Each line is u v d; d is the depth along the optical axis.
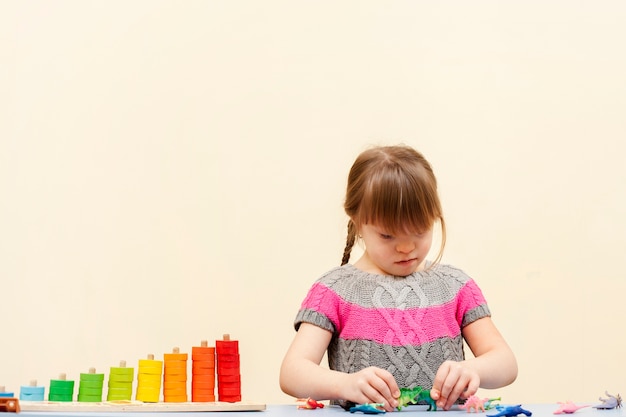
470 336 1.29
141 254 2.36
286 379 1.18
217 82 2.41
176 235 2.37
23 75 2.43
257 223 2.36
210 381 1.21
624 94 2.36
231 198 2.38
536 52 2.38
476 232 2.34
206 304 2.34
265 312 2.33
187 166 2.39
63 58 2.44
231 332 2.32
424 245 1.26
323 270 2.33
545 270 2.33
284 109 2.40
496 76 2.38
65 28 2.45
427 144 2.37
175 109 2.41
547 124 2.36
